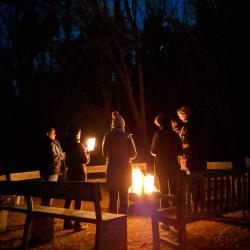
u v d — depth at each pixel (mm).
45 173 6031
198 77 12977
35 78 16484
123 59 13773
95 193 4277
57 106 16328
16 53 16172
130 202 7996
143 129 14000
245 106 13148
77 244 5043
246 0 11656
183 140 5809
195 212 4594
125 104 16234
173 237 5219
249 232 5359
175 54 13602
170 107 15117
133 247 4871
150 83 15727
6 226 5992
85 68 15344
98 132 16188
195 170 5668
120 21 13094
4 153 16766
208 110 13555
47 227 5156
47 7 13000
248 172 5320
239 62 12047
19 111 16922
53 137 6234
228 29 11797
